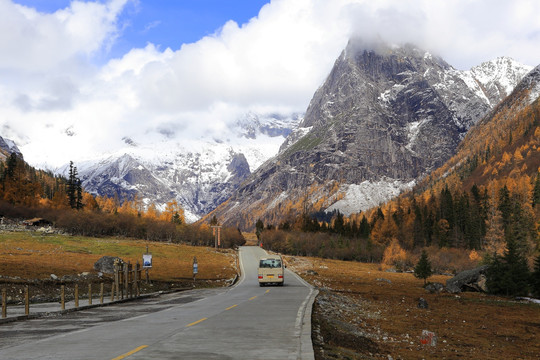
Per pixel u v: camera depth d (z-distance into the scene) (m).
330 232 195.00
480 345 23.98
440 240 163.50
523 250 119.25
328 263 134.50
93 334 14.05
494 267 65.75
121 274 32.22
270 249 185.62
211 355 10.48
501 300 55.59
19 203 186.50
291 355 10.50
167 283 51.59
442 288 66.44
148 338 13.12
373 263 157.88
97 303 27.53
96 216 162.00
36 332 15.15
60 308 24.64
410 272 123.81
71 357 10.20
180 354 10.59
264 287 47.28
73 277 45.84
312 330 16.75
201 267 89.62
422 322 30.20
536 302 54.56
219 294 36.84
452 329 28.77
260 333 14.16
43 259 70.38
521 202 172.00
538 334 30.77
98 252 108.38
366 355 15.15
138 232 167.50
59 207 188.00
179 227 174.25
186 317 19.06
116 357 10.19
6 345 12.12
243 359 10.02
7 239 115.31
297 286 48.31
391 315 31.89
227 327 15.62
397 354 16.98
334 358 12.53
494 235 141.50
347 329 20.80
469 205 184.75
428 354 18.41
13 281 36.75
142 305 27.30
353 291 51.09
